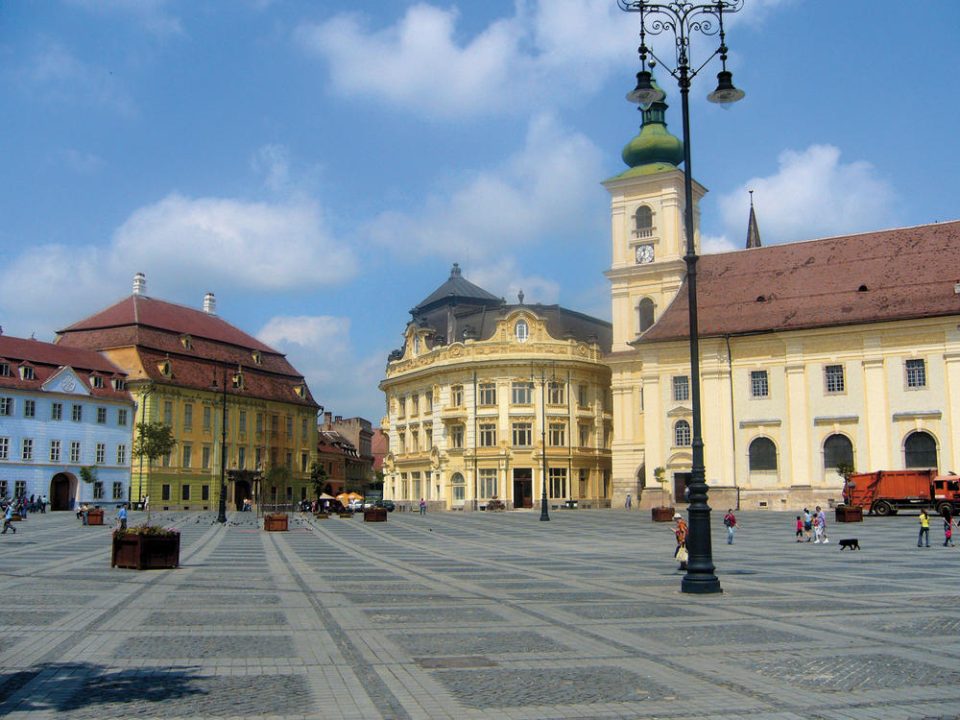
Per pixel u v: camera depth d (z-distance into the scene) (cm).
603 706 1127
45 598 2130
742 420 7694
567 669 1336
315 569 2981
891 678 1275
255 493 11819
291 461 12675
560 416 9962
